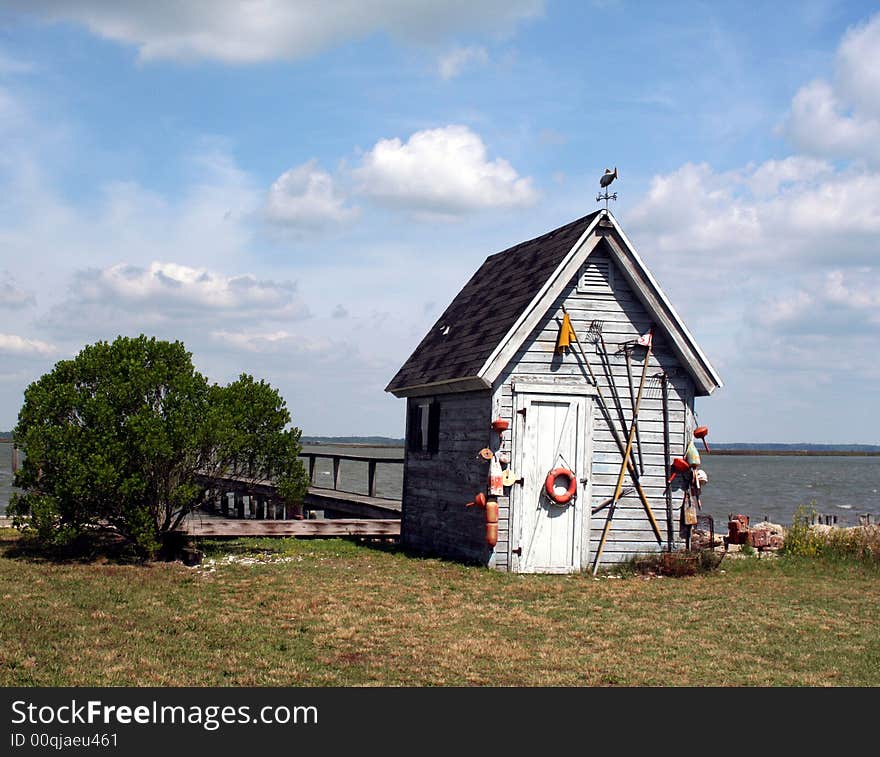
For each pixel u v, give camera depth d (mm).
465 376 15922
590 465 15953
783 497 62438
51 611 11273
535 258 17812
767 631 11320
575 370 16094
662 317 16250
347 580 14133
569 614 12070
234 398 16547
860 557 17422
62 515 15188
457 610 12109
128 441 15070
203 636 10336
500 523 15617
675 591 13992
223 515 27656
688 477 16469
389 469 84750
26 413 15453
